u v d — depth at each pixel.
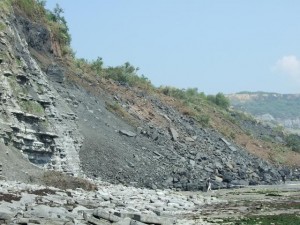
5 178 49.53
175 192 67.94
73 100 81.12
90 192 52.91
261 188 82.75
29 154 58.97
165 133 95.00
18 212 34.25
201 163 89.62
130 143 81.31
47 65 82.12
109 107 91.06
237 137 119.75
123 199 51.34
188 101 127.06
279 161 118.19
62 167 63.66
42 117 63.00
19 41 67.00
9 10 69.00
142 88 116.06
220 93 155.38
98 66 109.44
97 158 71.19
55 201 41.75
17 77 61.91
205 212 48.00
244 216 44.22
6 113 56.81
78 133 72.56
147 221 36.62
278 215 44.66
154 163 79.25
